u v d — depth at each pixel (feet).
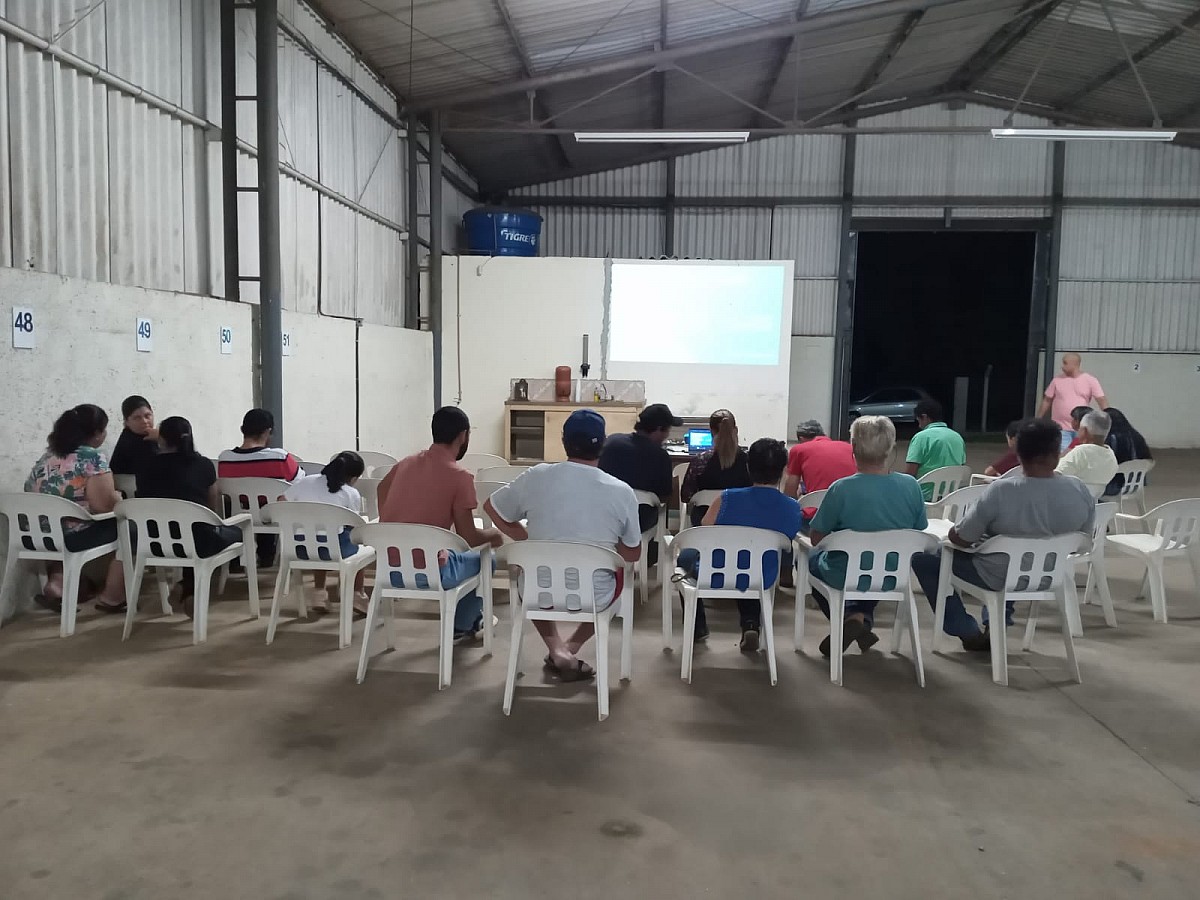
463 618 11.42
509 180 40.91
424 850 6.64
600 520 9.77
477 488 15.06
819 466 14.29
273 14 17.10
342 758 8.16
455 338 31.55
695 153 40.68
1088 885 6.31
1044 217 40.14
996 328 55.77
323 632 12.01
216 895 6.05
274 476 13.39
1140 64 32.65
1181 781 7.93
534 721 9.10
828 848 6.75
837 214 40.70
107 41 14.42
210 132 17.60
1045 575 10.41
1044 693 10.07
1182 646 11.82
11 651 10.96
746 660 11.20
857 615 10.71
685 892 6.18
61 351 12.67
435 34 24.21
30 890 6.06
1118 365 40.68
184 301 15.65
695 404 31.73
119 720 8.95
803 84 34.94
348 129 24.62
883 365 59.26
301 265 21.42
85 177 14.01
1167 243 39.83
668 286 31.32
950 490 16.76
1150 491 27.35
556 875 6.35
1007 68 36.52
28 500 11.28
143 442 13.48
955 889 6.24
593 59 28.14
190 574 12.79
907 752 8.48
